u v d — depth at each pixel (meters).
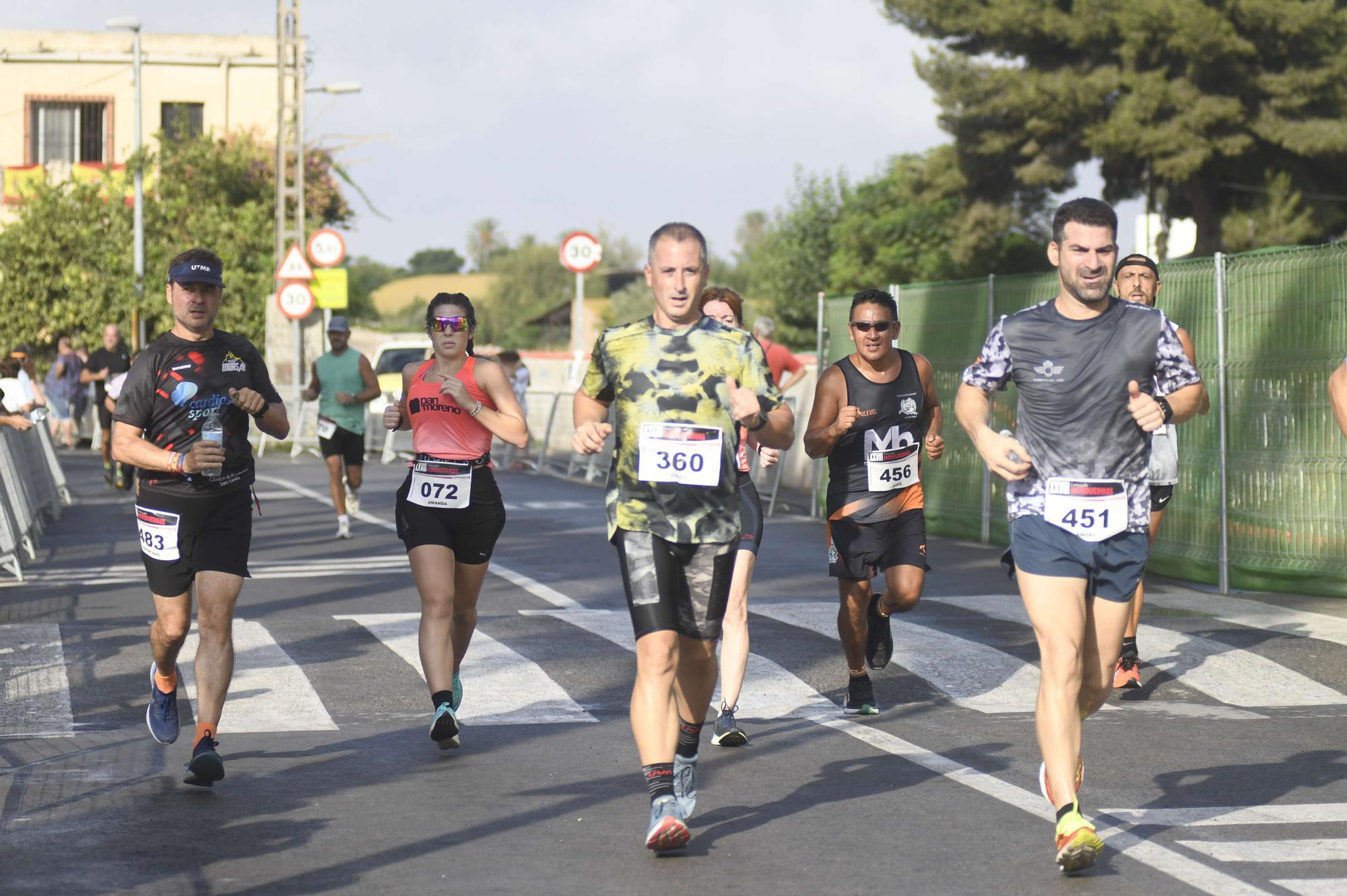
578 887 6.00
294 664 10.79
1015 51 49.22
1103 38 46.56
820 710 9.68
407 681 10.33
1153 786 7.66
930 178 50.78
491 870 6.23
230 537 7.84
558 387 46.31
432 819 7.04
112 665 10.73
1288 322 14.07
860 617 9.48
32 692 9.89
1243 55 45.19
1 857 6.37
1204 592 14.50
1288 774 7.92
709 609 6.70
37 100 50.78
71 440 41.19
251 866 6.27
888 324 9.33
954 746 8.63
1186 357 6.51
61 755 8.31
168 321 45.75
